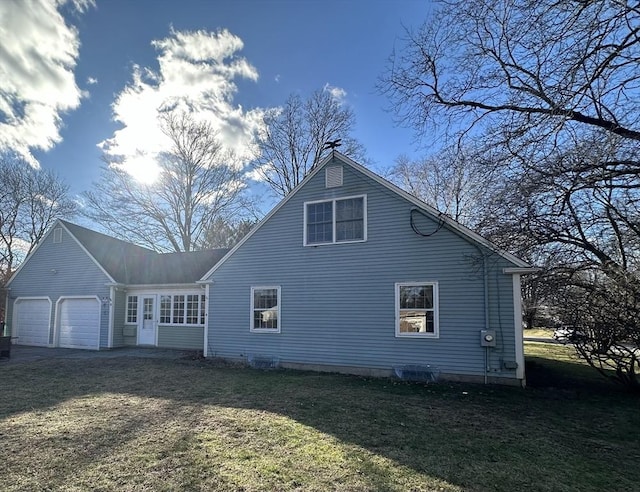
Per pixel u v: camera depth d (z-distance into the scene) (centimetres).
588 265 962
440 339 927
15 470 397
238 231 2889
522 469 414
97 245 1738
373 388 824
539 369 1117
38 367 1093
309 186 1136
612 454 463
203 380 904
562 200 830
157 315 1576
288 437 505
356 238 1054
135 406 662
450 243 946
